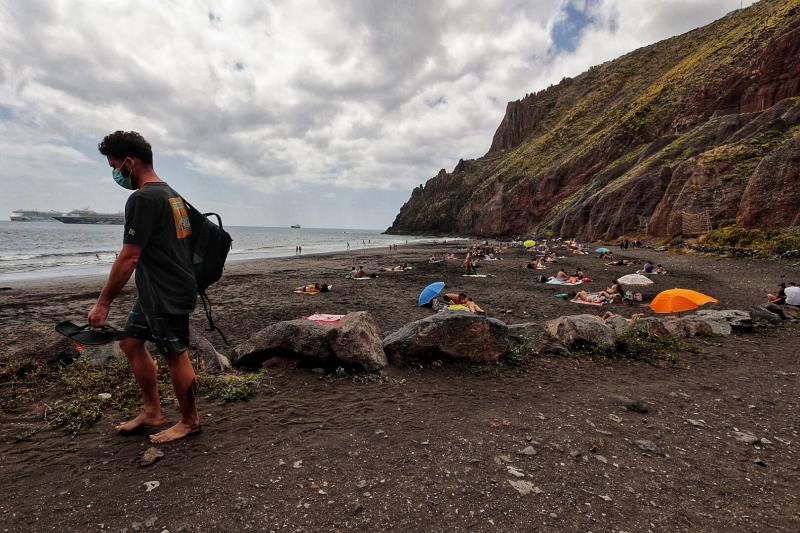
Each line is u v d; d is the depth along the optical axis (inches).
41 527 94.1
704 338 343.9
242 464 125.6
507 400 195.9
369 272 1149.1
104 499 105.5
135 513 100.0
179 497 107.3
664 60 4183.1
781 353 302.0
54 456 127.6
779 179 1129.4
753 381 238.4
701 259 1128.8
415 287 827.4
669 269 991.6
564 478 125.6
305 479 118.7
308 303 634.8
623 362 273.0
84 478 115.0
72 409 159.8
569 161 3457.2
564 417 176.2
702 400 204.8
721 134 1801.2
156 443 136.0
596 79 5743.1
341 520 100.7
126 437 141.3
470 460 134.1
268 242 3836.1
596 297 606.2
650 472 132.4
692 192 1489.9
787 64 1886.1
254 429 152.3
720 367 266.8
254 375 214.2
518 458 137.3
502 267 1245.7
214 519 98.8
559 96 6392.7
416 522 101.2
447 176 6781.5
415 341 247.9
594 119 4441.4
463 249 2514.8
